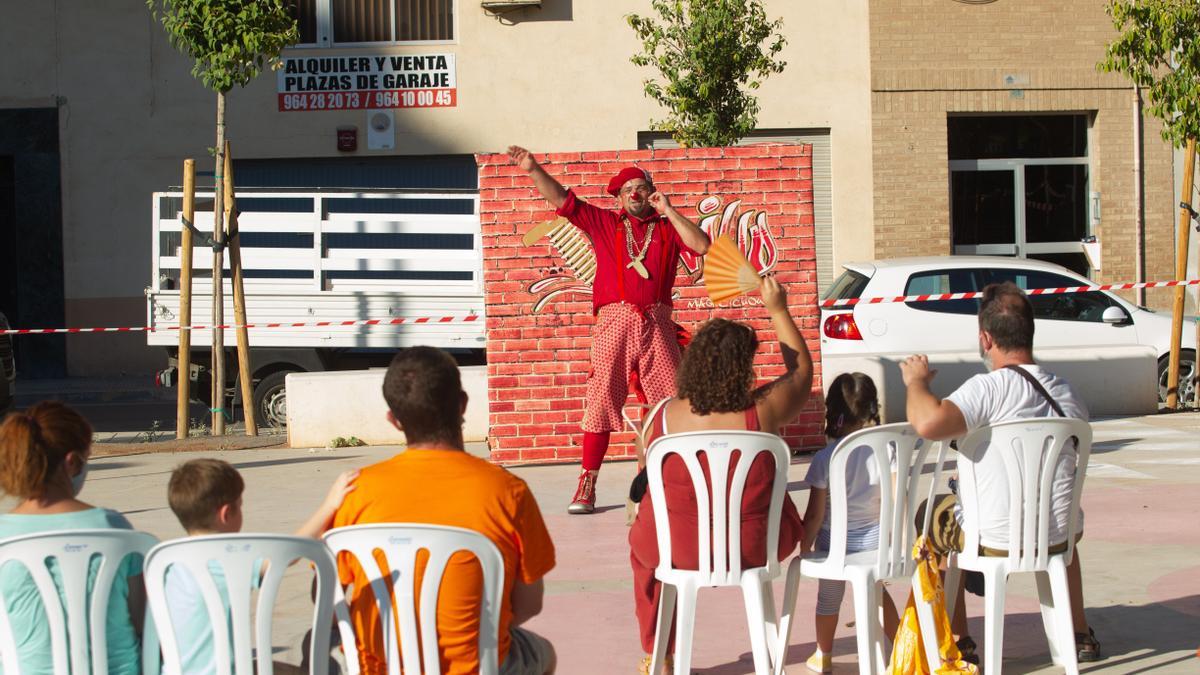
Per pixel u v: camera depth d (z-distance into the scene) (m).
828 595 5.20
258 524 8.28
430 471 3.75
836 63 19.69
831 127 19.73
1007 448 4.78
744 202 10.12
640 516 4.95
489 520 3.71
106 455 11.78
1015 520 4.78
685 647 4.64
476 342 13.23
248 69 12.50
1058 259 20.36
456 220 13.56
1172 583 6.43
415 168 20.08
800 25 19.62
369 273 13.57
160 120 20.09
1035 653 5.43
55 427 3.83
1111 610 6.00
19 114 20.16
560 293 10.08
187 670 3.43
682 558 4.70
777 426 4.89
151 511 8.89
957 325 12.53
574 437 10.16
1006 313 5.05
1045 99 19.81
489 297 10.08
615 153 10.04
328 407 12.00
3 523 3.73
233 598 3.41
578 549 7.46
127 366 20.33
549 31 19.77
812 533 5.03
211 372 13.21
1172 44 12.46
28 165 20.19
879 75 19.67
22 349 20.28
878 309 12.55
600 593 6.51
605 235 8.13
